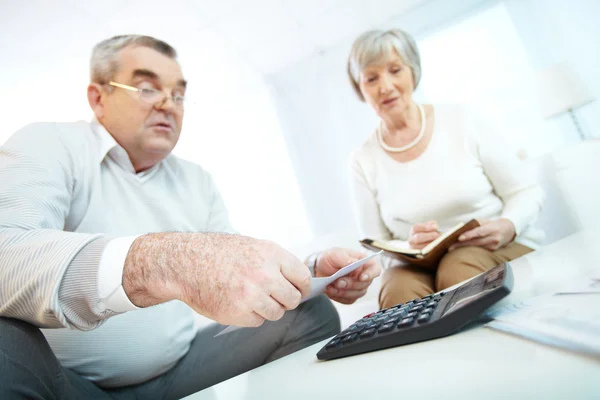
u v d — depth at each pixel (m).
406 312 0.38
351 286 0.72
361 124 3.33
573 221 1.88
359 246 2.72
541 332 0.23
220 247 0.37
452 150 1.43
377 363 0.30
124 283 0.38
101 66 1.02
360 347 0.35
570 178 1.86
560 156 1.92
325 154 3.46
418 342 0.32
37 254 0.39
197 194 1.11
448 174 1.40
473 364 0.23
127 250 0.39
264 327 0.78
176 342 0.78
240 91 3.66
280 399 0.29
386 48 1.61
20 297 0.38
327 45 3.37
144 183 0.98
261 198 3.51
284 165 3.53
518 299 0.34
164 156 1.03
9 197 0.54
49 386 0.39
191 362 0.79
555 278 0.38
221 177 3.48
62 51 2.59
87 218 0.80
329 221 3.41
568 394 0.16
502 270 0.35
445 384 0.22
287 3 2.76
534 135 2.70
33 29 2.36
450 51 2.96
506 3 2.79
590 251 0.46
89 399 0.55
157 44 1.11
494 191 1.45
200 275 0.36
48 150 0.73
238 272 0.35
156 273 0.37
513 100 2.77
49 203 0.60
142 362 0.72
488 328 0.29
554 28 2.66
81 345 0.67
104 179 0.89
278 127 3.57
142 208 0.93
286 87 3.60
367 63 1.63
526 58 2.74
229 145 3.51
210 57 3.16
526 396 0.17
